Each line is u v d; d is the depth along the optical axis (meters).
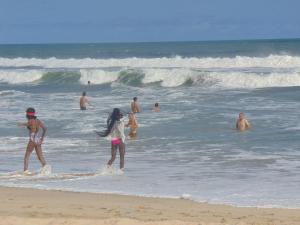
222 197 22.00
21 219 16.45
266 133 39.03
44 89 80.81
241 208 19.73
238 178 25.78
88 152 33.94
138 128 42.69
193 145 35.47
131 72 84.12
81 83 88.31
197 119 46.22
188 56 136.75
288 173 26.66
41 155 27.80
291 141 35.78
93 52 178.25
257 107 52.38
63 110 53.66
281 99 58.41
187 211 19.02
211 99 59.97
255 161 29.91
